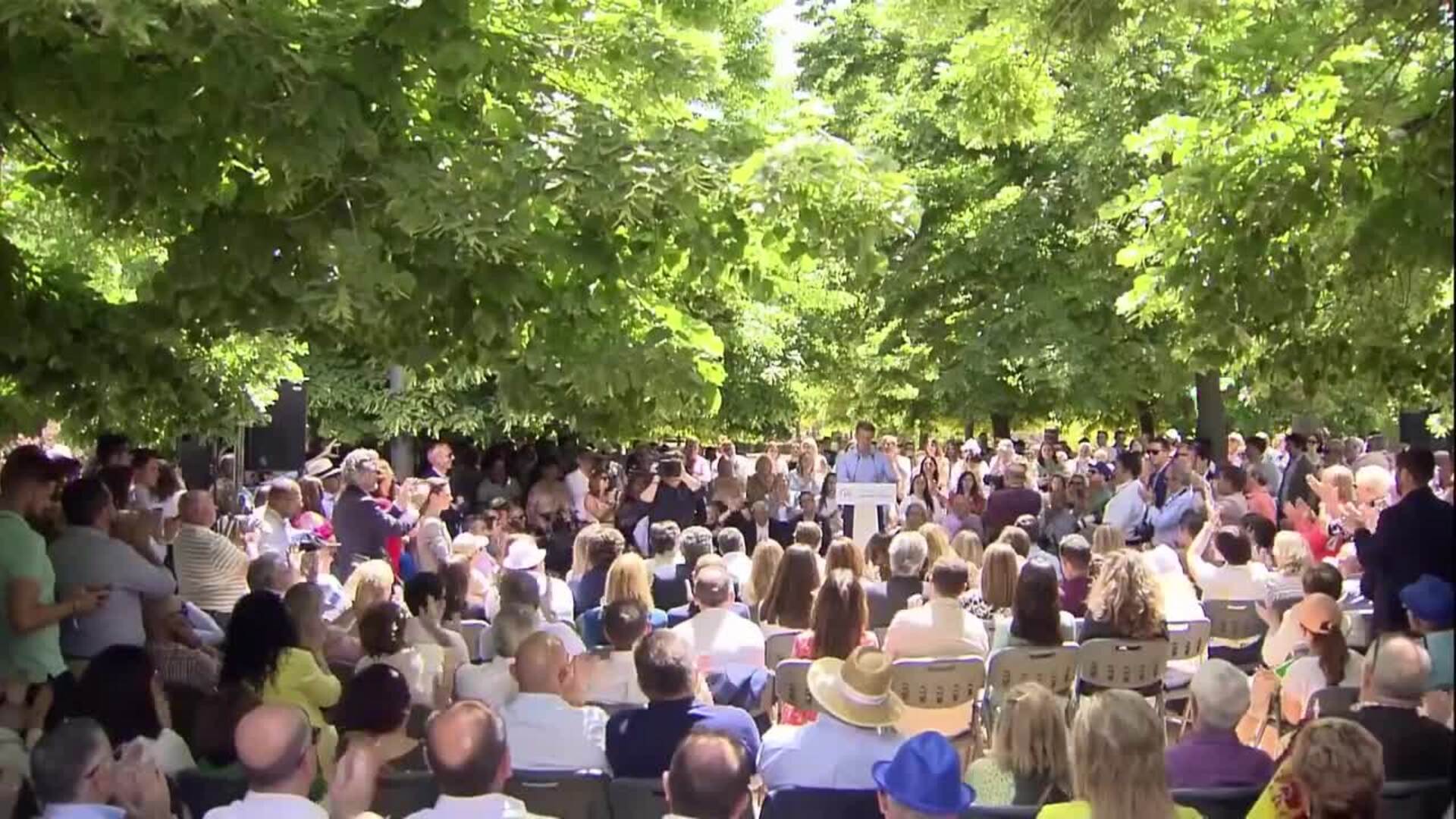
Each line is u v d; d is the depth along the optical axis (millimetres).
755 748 4973
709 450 23547
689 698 4988
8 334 8070
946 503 17094
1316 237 6891
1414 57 6691
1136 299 7414
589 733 5098
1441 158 5496
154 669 5059
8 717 5832
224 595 8273
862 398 27672
